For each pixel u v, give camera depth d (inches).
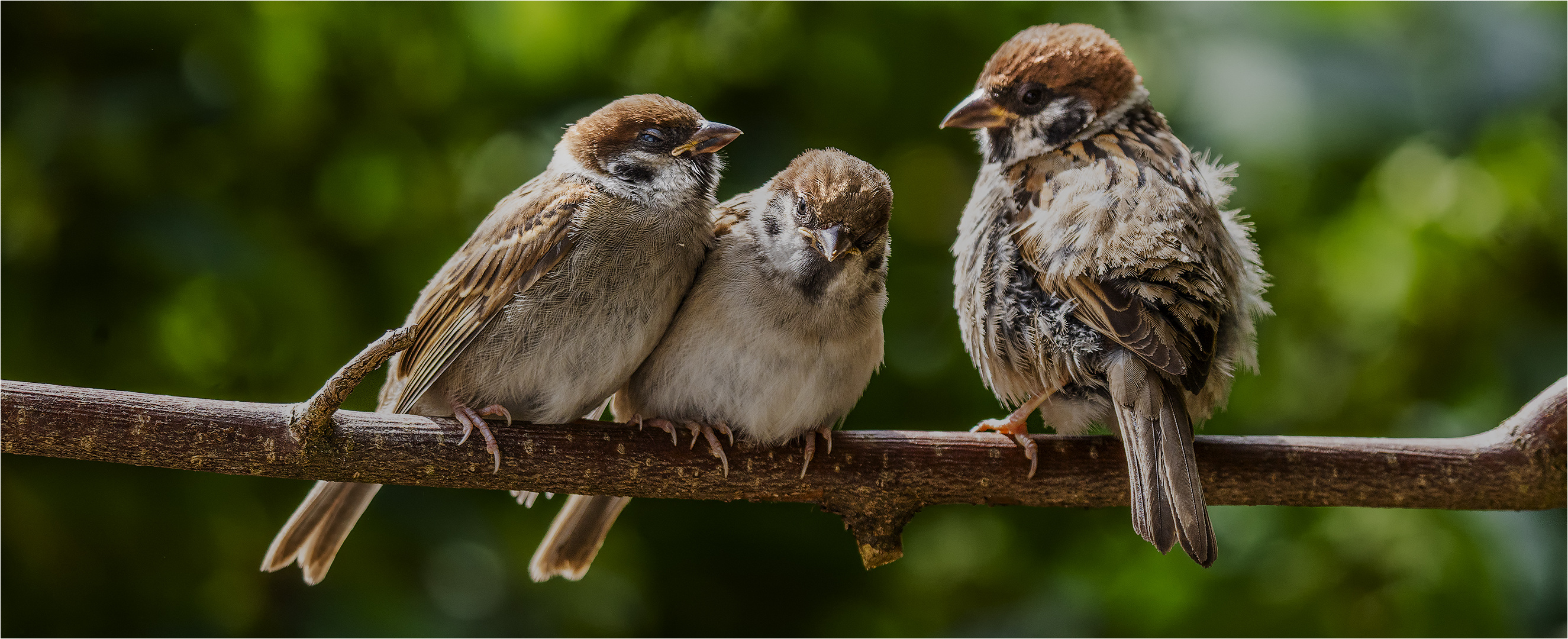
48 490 383.9
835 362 305.9
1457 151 433.7
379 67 442.0
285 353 414.0
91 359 397.4
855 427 436.1
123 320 399.9
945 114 452.8
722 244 315.6
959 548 454.0
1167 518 275.4
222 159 419.2
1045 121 348.2
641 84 445.7
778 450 306.8
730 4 449.7
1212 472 309.1
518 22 442.6
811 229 302.2
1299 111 414.6
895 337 446.0
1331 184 438.6
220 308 409.1
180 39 412.2
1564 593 403.9
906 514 308.2
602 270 306.8
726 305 307.1
